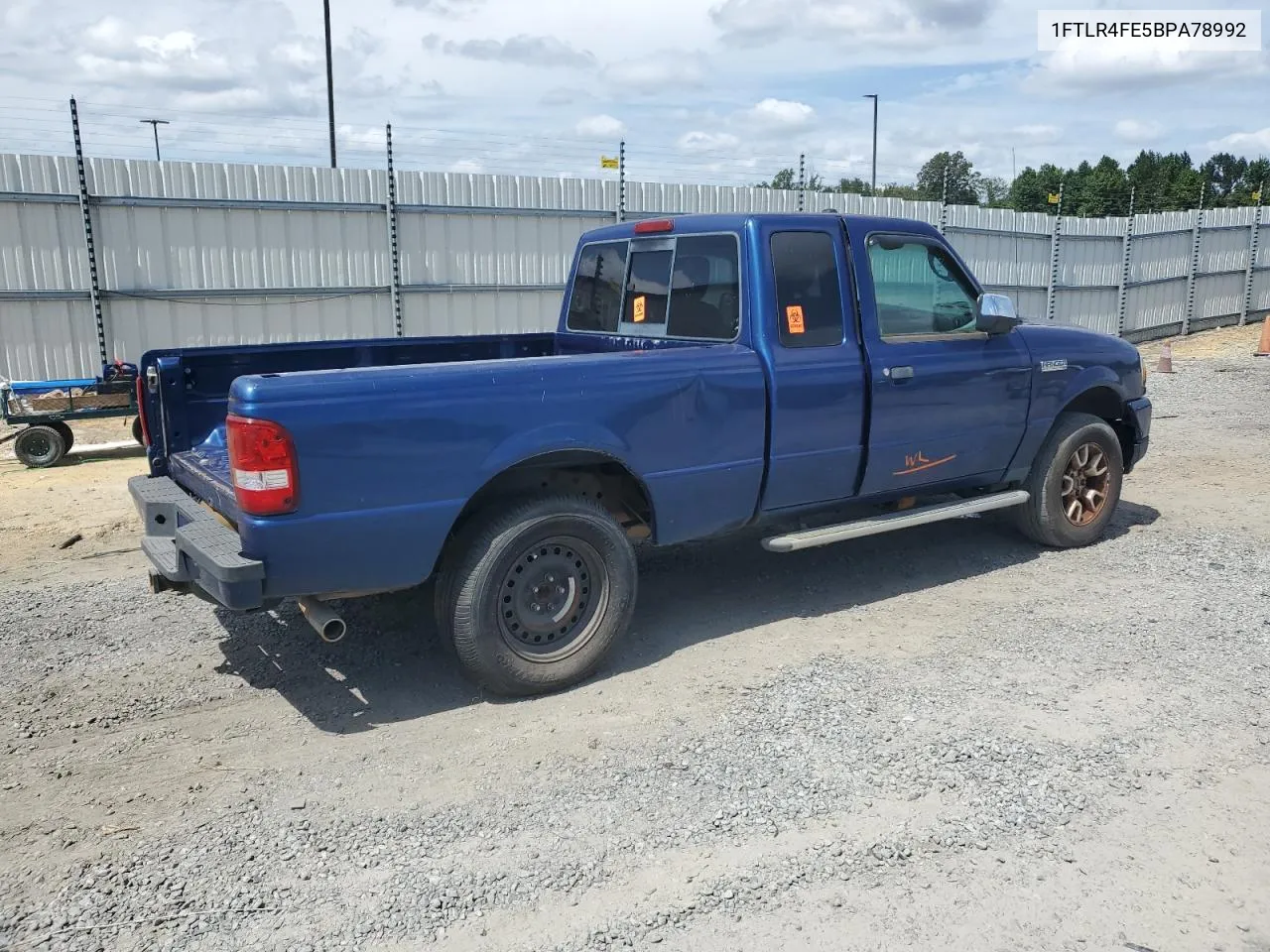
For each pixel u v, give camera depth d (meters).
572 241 15.44
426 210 14.07
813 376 5.07
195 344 12.94
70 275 12.11
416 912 2.96
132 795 3.67
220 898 3.04
